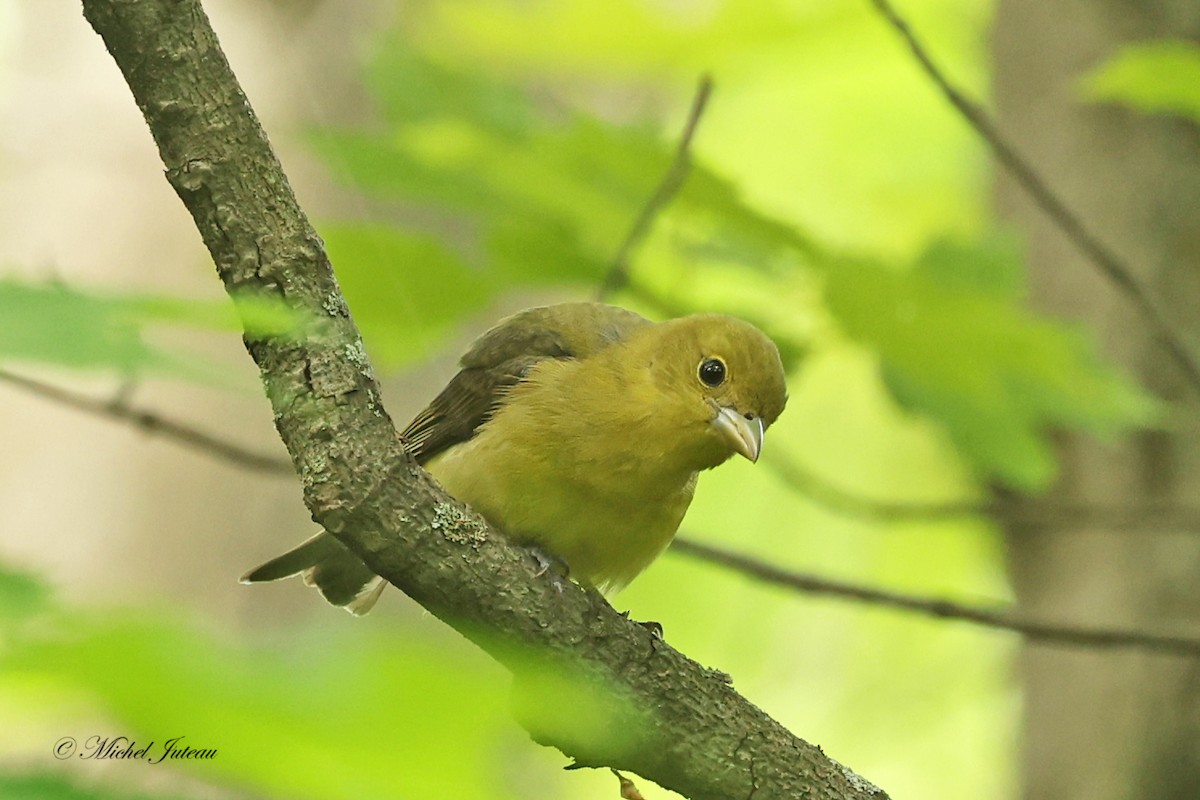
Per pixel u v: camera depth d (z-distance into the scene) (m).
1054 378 9.83
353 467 6.86
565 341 10.70
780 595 21.09
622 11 11.21
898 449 21.02
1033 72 15.54
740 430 9.95
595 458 9.81
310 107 15.34
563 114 9.45
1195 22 14.70
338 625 3.53
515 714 3.61
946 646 21.59
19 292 4.08
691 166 9.19
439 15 11.55
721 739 7.89
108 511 15.02
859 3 11.37
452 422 10.67
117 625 3.14
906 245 18.06
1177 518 13.31
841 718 21.59
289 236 6.71
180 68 6.48
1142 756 14.27
